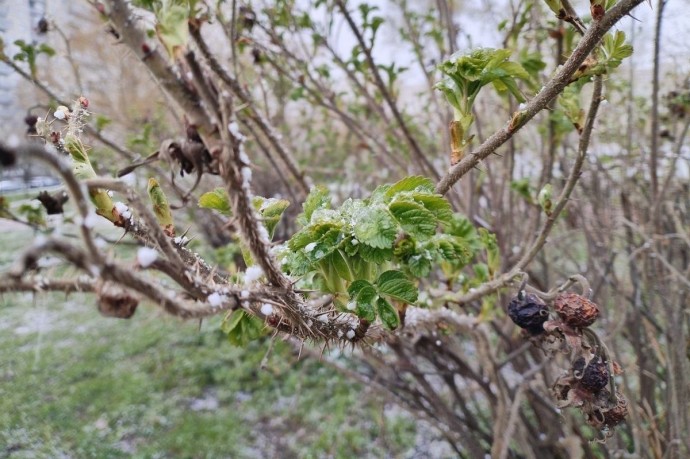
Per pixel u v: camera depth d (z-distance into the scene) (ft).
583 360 0.80
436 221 0.73
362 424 2.75
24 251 0.42
